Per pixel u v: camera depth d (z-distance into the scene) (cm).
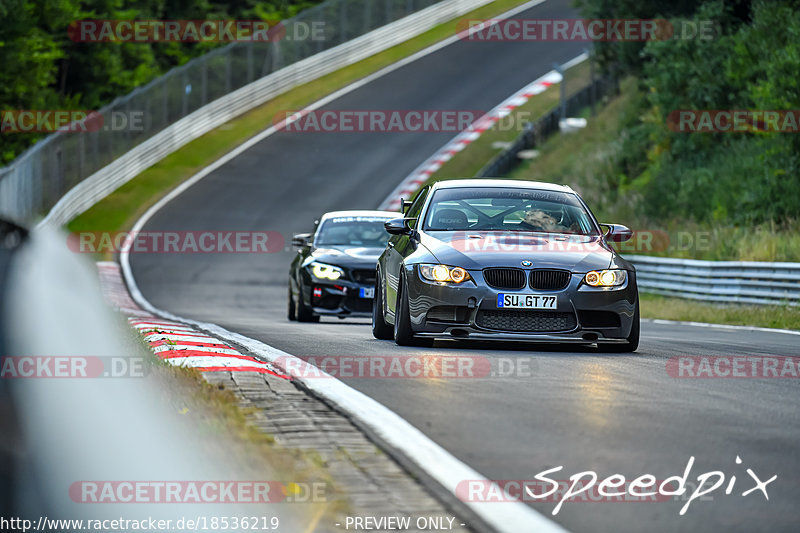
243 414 1873
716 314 6475
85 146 14388
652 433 1853
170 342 3144
